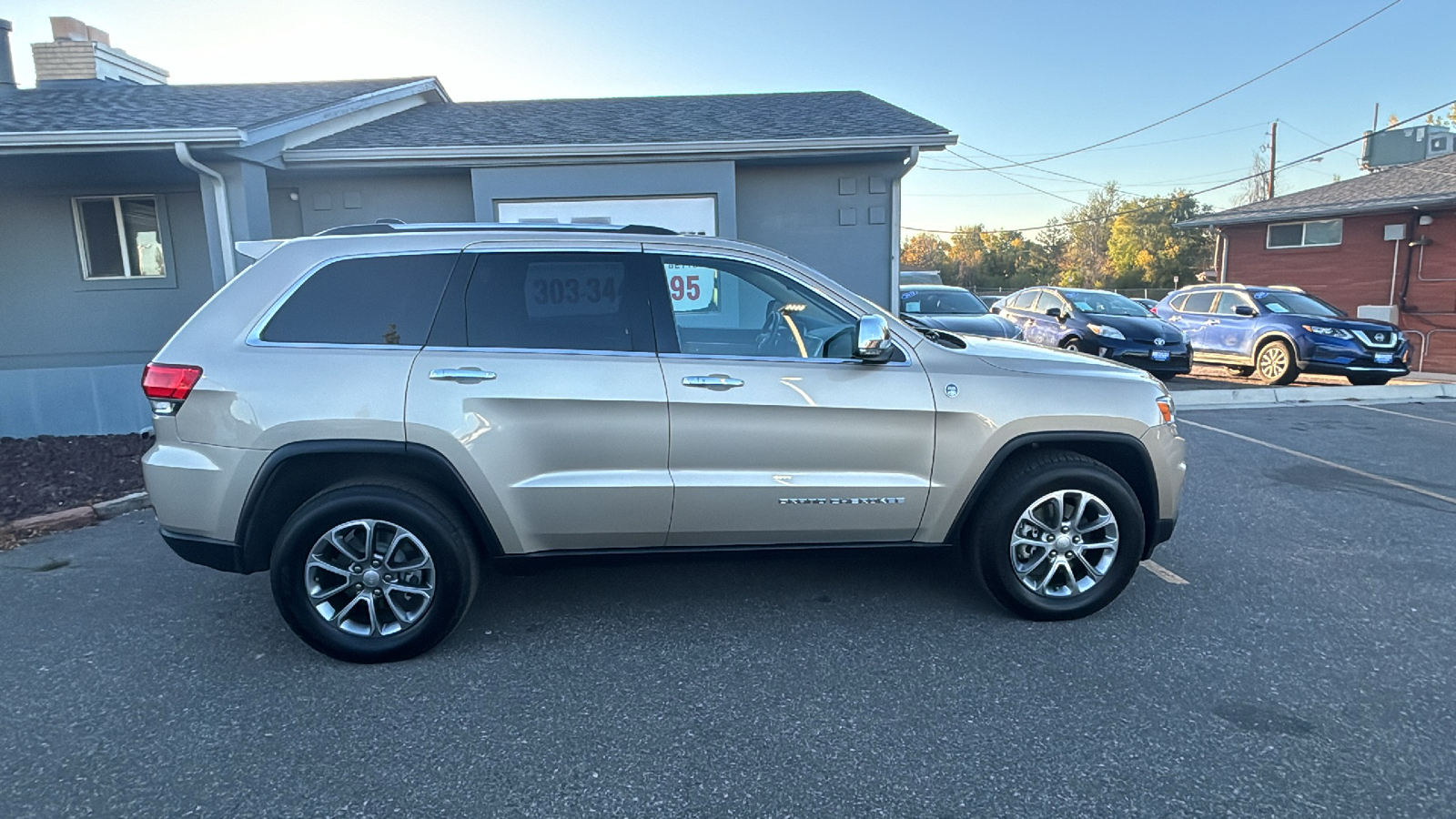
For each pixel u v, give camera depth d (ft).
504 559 12.05
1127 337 41.78
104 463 23.62
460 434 11.43
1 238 33.81
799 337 13.28
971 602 13.79
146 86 37.17
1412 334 59.62
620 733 9.96
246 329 11.62
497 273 12.12
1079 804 8.57
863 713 10.37
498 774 9.17
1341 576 14.84
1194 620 13.02
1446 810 8.43
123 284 34.55
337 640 11.60
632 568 15.61
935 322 38.55
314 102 32.22
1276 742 9.62
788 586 14.60
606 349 12.03
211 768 9.29
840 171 35.47
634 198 33.65
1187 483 21.48
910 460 12.48
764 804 8.61
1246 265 70.90
